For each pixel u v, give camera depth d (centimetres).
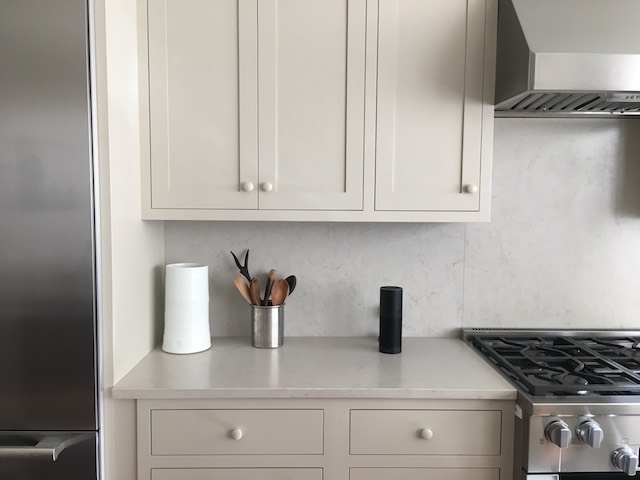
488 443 133
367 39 147
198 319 162
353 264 181
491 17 147
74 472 128
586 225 180
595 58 125
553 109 163
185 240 180
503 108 156
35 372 126
